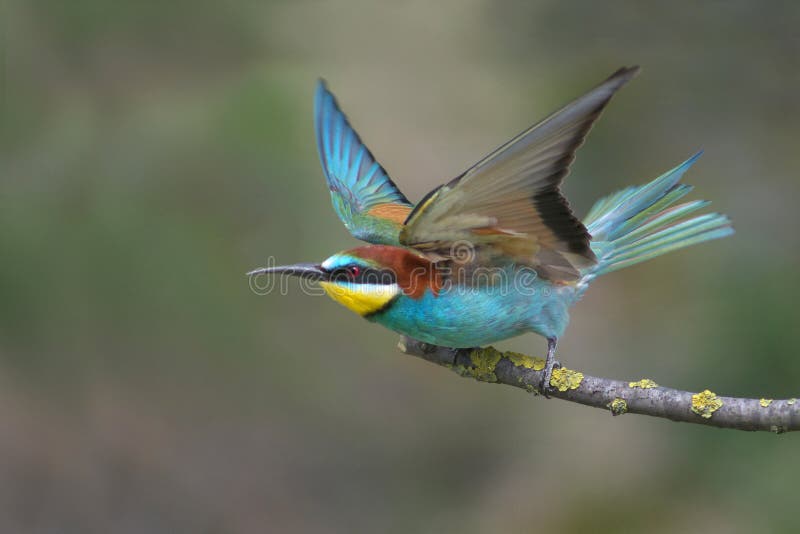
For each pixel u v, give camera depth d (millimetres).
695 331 9938
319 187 10992
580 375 6906
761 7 10688
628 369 11523
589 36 11422
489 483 12695
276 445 12562
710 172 10797
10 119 10641
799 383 9227
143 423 12195
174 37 11562
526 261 7344
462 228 6875
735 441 10070
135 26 11367
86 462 12039
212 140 10852
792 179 10500
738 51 10844
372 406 13016
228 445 12633
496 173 6316
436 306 7477
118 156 10820
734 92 10938
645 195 8469
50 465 12008
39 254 10375
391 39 14156
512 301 7539
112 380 11648
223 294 11008
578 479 11992
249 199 10906
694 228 8383
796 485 9547
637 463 11781
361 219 8508
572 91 11633
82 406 11836
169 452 12297
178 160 10836
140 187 10773
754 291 9570
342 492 12766
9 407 11812
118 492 12234
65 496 11977
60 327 10789
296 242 10922
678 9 10922
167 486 12289
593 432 12477
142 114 11047
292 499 12586
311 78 11922
